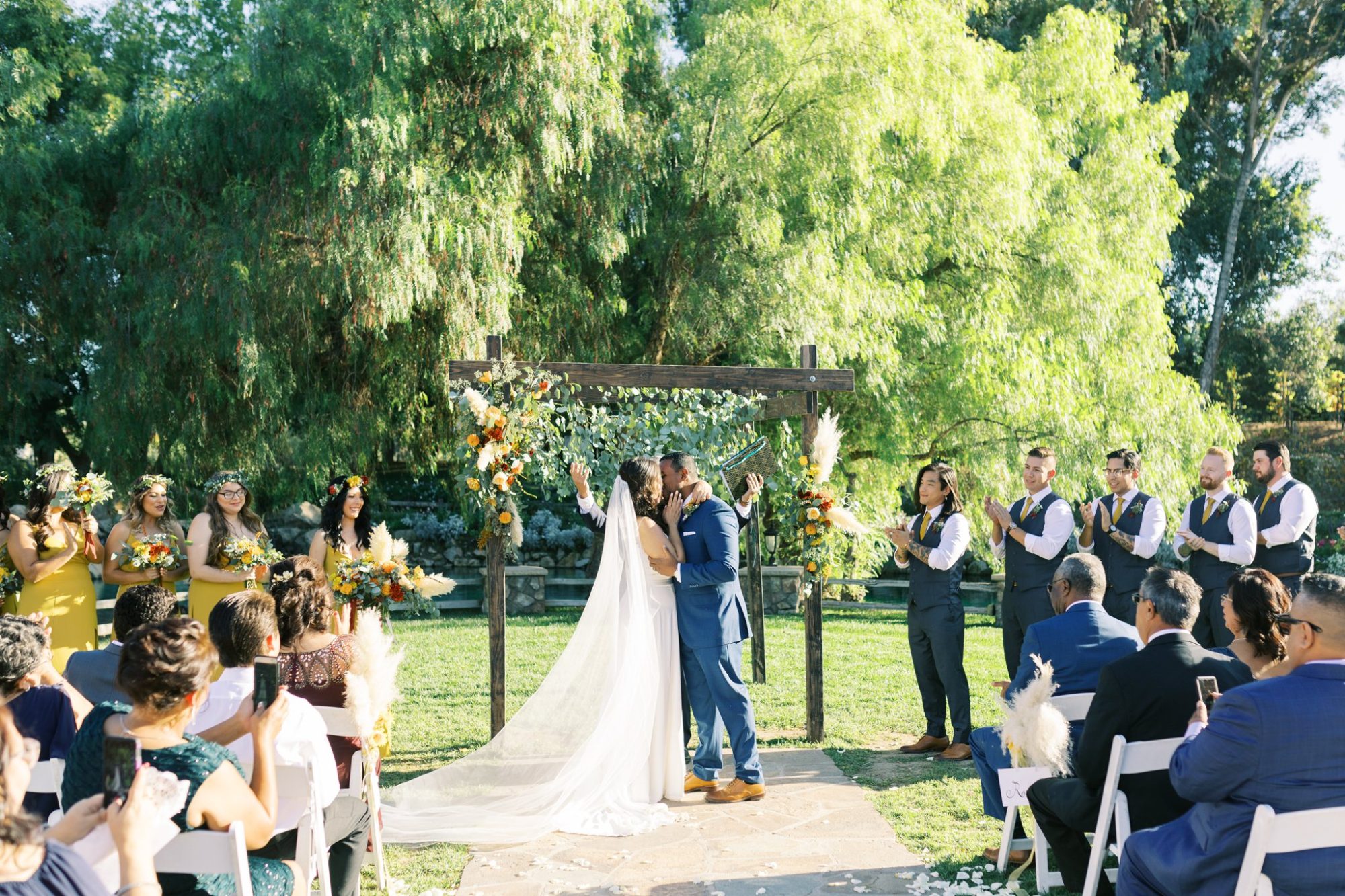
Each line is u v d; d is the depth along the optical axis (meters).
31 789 3.11
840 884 3.96
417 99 10.80
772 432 12.41
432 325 11.87
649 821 4.73
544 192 11.86
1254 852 2.49
